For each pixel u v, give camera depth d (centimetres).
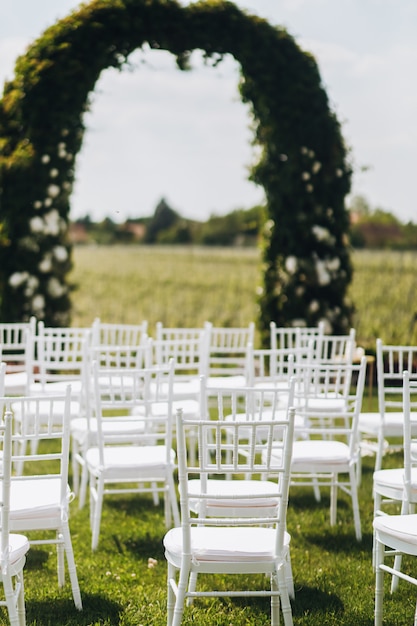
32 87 887
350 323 931
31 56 894
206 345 648
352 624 364
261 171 921
